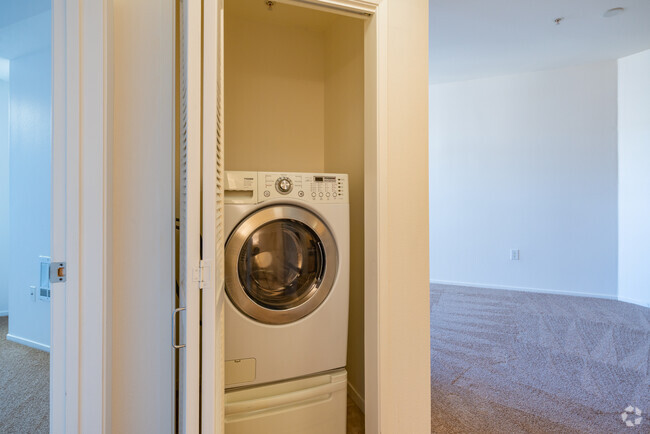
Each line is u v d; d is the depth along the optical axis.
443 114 4.94
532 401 1.96
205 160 0.87
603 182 4.12
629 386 2.12
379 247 1.47
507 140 4.58
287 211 1.53
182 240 1.04
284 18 2.36
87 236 1.15
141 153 1.25
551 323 3.31
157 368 1.27
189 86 0.84
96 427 1.15
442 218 4.97
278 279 1.55
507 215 4.60
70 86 1.14
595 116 4.14
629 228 3.95
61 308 1.15
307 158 2.51
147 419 1.26
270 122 2.41
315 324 1.55
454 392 2.06
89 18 1.15
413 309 1.54
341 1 1.42
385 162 1.48
